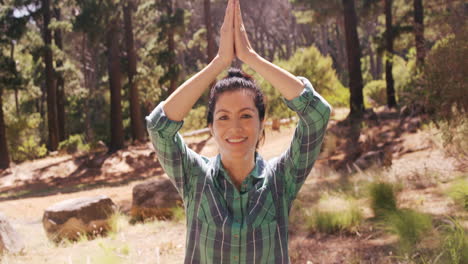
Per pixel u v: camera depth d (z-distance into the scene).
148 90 30.12
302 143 1.59
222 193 1.56
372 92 28.95
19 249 5.64
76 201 6.72
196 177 1.61
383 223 4.71
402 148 10.35
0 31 22.20
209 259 1.54
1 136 22.53
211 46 22.38
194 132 23.67
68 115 37.72
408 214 4.30
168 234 5.93
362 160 9.63
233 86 1.48
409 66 14.45
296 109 1.53
